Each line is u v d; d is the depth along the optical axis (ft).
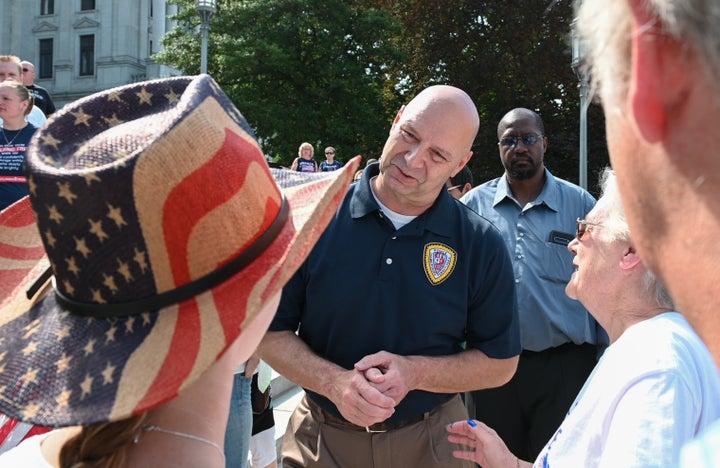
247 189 3.40
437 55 73.92
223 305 3.22
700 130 1.79
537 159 11.57
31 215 4.25
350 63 83.15
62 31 142.10
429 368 6.89
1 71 19.65
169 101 3.68
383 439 7.22
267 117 80.59
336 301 7.24
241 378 9.13
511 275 7.58
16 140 16.43
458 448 7.30
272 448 11.35
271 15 86.02
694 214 1.83
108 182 2.99
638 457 4.10
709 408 4.42
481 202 12.19
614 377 4.60
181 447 3.11
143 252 3.11
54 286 3.49
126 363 3.07
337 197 3.93
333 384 6.77
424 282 7.20
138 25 140.67
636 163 2.00
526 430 11.26
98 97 3.62
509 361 7.54
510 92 70.49
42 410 3.00
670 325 4.66
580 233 5.94
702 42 1.70
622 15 1.97
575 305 10.79
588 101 2.38
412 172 7.00
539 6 66.08
